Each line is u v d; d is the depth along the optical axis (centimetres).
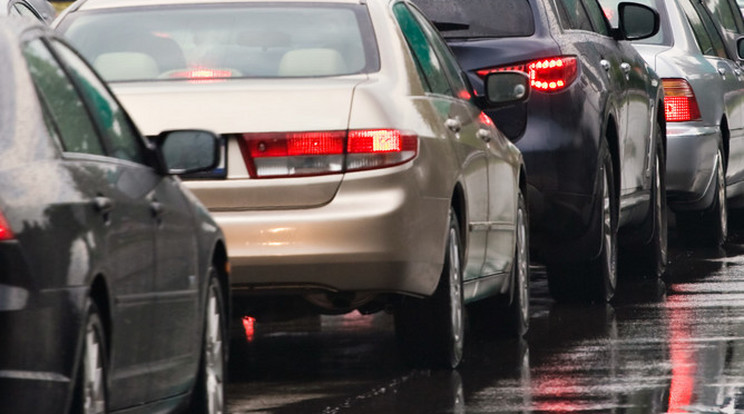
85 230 1819
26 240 1714
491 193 3253
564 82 3769
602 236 3900
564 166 3769
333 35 2958
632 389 2719
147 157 2205
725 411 2494
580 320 3722
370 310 2995
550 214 3794
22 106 1839
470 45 3778
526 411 2520
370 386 2808
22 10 4334
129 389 1967
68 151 1889
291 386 2834
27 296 1708
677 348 3212
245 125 2733
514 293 3453
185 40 2969
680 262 5072
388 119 2764
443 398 2664
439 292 2916
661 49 5212
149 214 2059
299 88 2786
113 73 2912
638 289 4366
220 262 2447
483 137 3253
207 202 2723
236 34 2975
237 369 3058
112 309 1883
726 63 5797
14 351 1700
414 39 3103
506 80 3453
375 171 2744
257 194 2723
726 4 6744
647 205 4591
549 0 3878
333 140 2738
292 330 3650
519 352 3222
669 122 5125
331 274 2723
